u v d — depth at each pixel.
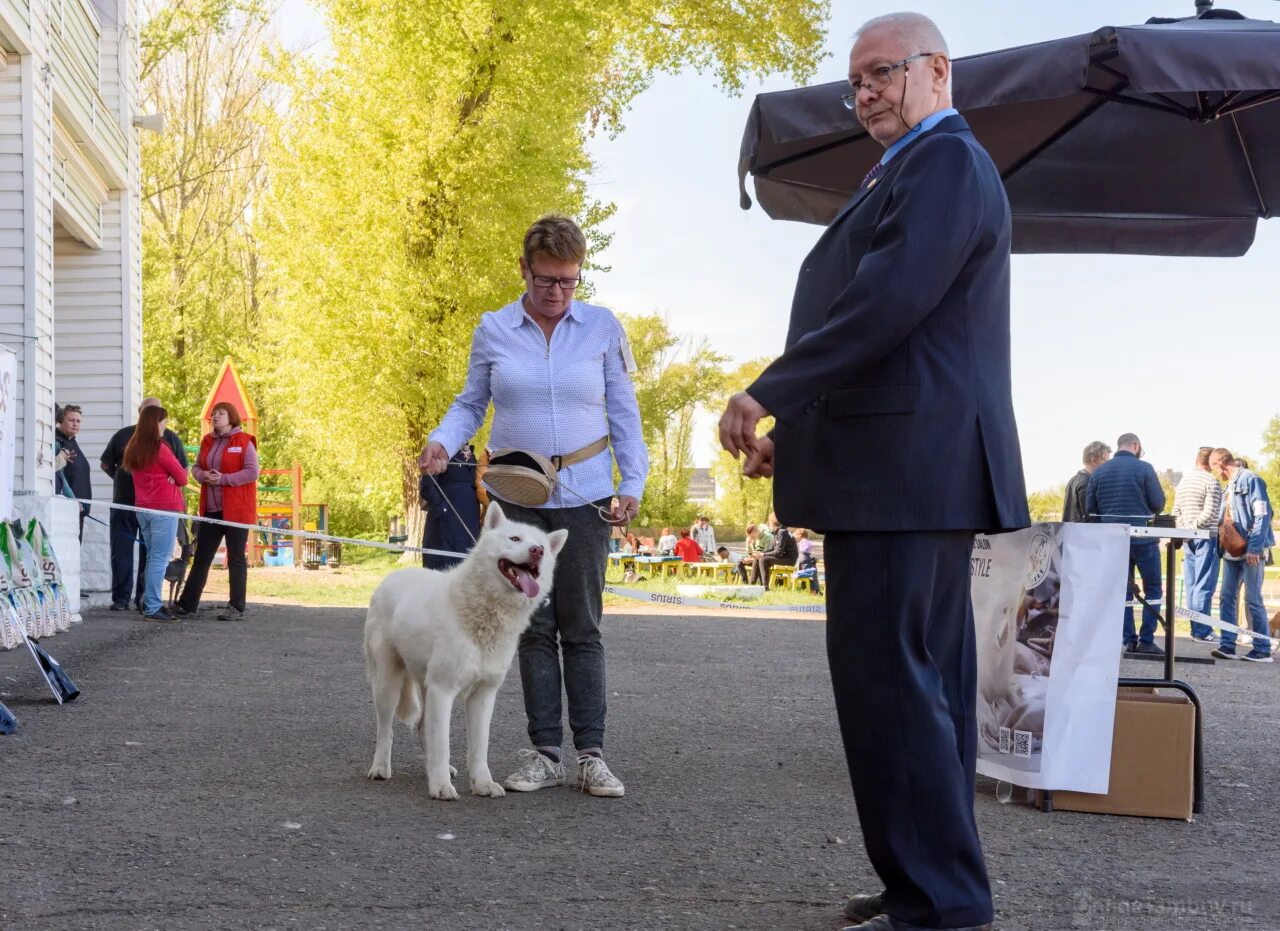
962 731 3.02
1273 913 3.32
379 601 4.81
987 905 2.86
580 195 23.95
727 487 60.31
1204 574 13.68
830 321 2.82
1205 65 4.58
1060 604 4.65
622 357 5.02
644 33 26.70
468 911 3.13
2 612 8.30
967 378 2.90
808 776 5.05
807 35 26.80
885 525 2.86
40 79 10.77
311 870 3.45
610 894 3.32
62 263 14.96
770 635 12.45
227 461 11.87
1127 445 12.17
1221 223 6.68
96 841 3.66
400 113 22.03
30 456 10.23
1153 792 4.56
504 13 21.58
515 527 4.45
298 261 23.02
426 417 23.09
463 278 22.14
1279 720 7.12
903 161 2.93
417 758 5.24
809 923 3.12
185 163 35.34
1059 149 6.45
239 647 9.18
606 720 6.42
